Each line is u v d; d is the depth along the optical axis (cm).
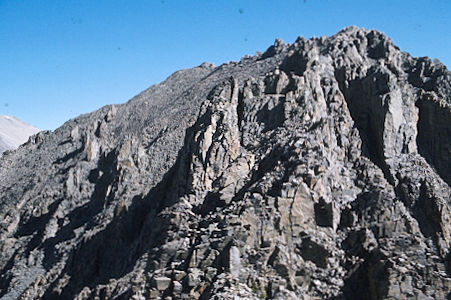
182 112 7844
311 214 3416
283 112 4525
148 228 4259
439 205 3381
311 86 4688
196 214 3900
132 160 6175
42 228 6656
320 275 3177
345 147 4097
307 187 3488
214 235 3406
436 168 3956
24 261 6000
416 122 4178
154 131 7681
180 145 6362
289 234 3350
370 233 3300
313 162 3653
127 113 9850
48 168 8969
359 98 4488
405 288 2898
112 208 5575
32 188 8388
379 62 5150
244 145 4469
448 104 4128
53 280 5088
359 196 3581
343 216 3509
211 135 4469
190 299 3162
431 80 4753
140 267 3650
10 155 11294
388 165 3856
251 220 3381
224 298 2912
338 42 5909
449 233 3281
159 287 3306
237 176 3969
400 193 3650
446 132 4053
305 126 4209
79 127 10719
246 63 9612
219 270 3225
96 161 7906
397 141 4009
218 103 4888
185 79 11094
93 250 4938
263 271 3169
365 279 3116
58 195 7369
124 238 4753
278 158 3859
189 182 4241
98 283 4406
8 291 5409
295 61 5497
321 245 3259
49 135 11638
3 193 9219
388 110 4044
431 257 3089
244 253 3256
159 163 6159
